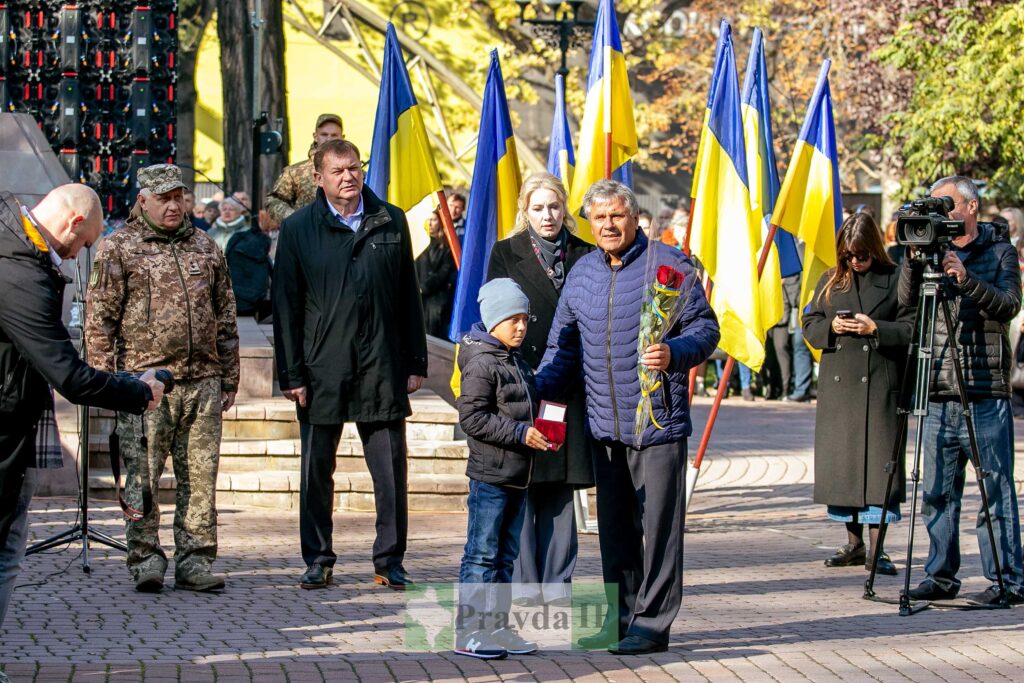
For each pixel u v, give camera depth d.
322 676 6.21
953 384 8.05
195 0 35.31
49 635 6.89
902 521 11.28
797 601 8.18
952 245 8.14
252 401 12.09
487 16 38.66
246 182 25.83
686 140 40.06
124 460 8.05
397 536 8.25
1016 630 7.42
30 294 5.57
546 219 7.75
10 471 5.67
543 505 7.66
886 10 28.44
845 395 9.12
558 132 10.23
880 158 31.02
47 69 15.03
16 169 14.45
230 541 9.59
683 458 6.68
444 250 15.59
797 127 37.12
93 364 7.96
